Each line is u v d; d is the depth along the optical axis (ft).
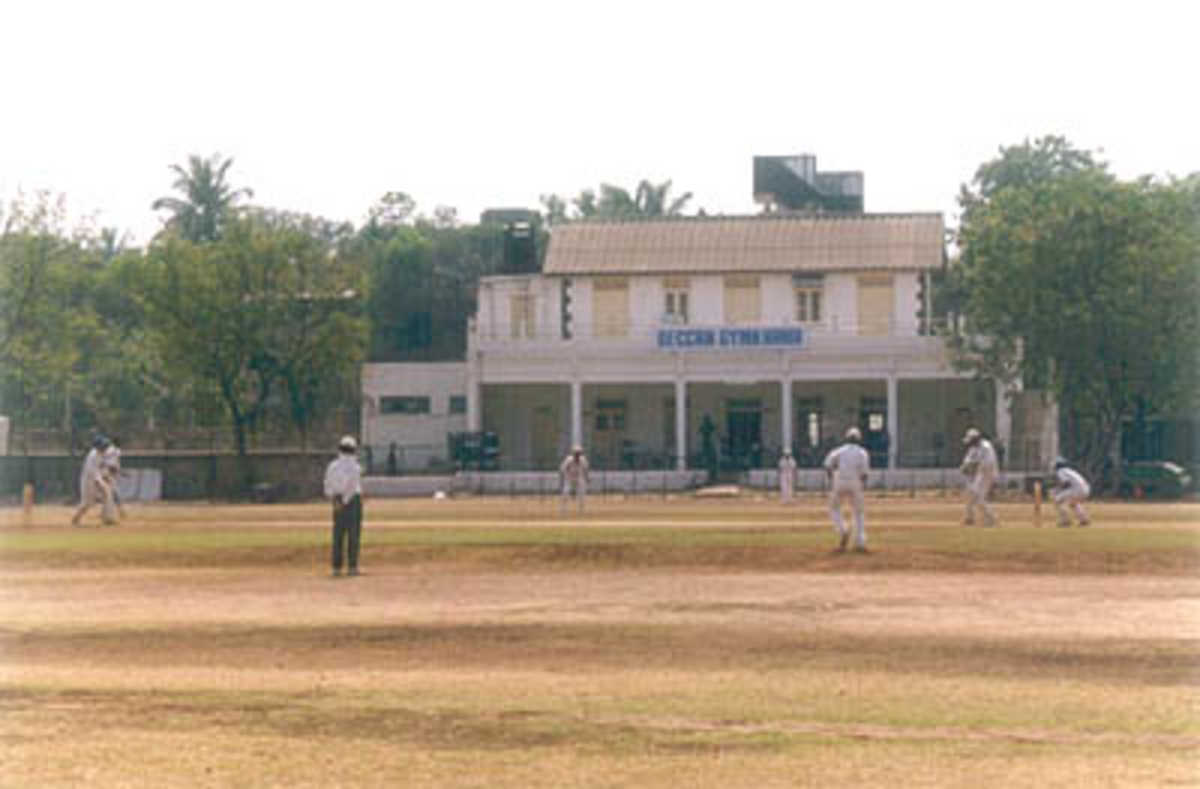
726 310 276.41
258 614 89.20
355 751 54.24
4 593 100.17
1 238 261.65
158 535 140.26
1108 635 79.51
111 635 81.92
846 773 50.70
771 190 316.40
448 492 253.65
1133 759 52.70
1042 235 240.53
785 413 263.08
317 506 216.95
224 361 269.85
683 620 85.35
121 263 333.21
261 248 272.10
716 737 56.44
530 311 281.95
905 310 272.51
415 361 344.69
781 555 115.24
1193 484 244.42
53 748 54.75
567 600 94.27
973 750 54.13
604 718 59.93
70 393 302.45
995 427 262.67
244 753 53.98
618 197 395.75
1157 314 236.22
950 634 80.02
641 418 281.54
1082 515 145.07
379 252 354.13
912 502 210.18
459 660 74.23
